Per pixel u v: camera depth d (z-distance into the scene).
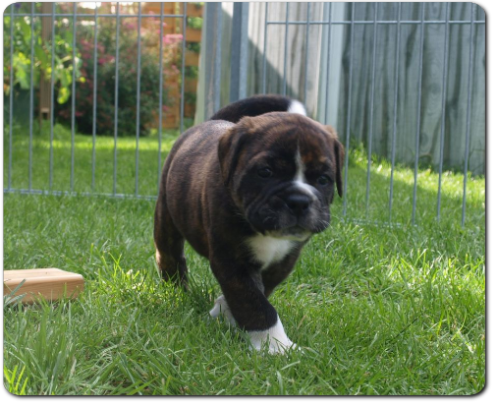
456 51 2.50
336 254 1.36
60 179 2.10
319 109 2.58
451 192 2.00
